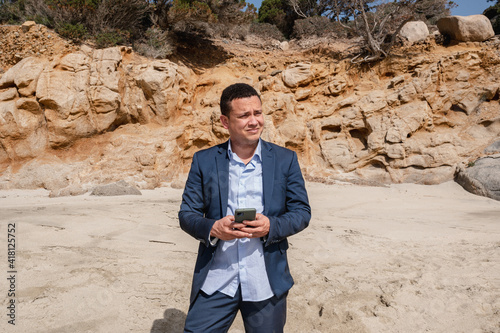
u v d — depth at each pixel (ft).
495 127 50.55
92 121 48.24
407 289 12.35
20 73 46.24
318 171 52.70
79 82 47.50
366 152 52.70
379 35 59.26
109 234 18.75
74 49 49.90
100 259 14.75
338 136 55.67
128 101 50.96
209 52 65.87
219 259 6.09
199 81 58.23
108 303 11.12
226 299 6.00
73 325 9.75
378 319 10.50
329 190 43.60
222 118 6.16
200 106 56.54
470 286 12.53
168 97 51.19
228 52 67.15
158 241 18.01
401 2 59.31
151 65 52.03
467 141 50.06
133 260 14.89
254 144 6.26
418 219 26.78
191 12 58.75
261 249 6.09
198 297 6.05
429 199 39.34
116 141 48.37
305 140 54.75
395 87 56.08
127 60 52.65
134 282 12.71
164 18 61.41
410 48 60.13
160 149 49.44
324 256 16.58
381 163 52.13
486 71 53.83
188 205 6.21
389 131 51.57
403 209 32.35
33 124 46.52
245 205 6.11
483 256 16.26
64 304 10.78
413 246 18.39
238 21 66.54
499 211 31.83
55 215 22.35
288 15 89.81
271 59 64.34
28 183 43.65
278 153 6.31
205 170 6.21
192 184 6.30
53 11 53.21
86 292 11.62
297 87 58.70
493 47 54.95
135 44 56.70
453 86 53.72
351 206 33.37
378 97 54.75
